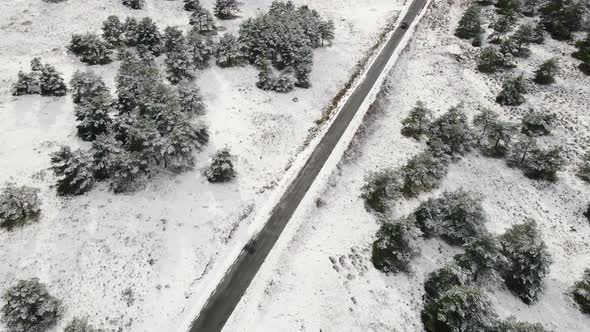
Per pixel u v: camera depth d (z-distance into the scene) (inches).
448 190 1626.5
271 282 1209.4
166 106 1626.5
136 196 1430.9
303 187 1528.1
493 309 1152.8
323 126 1838.1
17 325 1048.8
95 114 1577.3
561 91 2183.8
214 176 1515.7
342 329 1140.5
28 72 1884.8
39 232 1279.5
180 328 1091.3
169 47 2087.8
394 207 1521.9
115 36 2121.1
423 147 1817.2
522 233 1336.1
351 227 1428.4
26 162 1491.1
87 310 1117.1
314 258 1296.8
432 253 1391.5
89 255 1235.9
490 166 1772.9
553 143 1892.2
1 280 1151.0
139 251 1264.8
